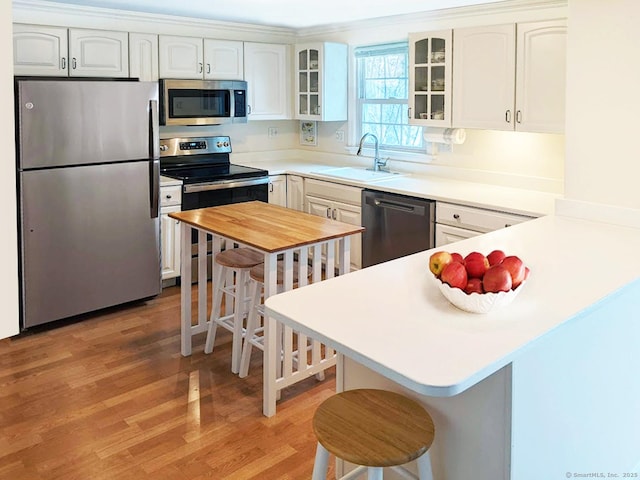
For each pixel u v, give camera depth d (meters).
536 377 1.67
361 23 5.05
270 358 2.77
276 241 2.83
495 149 4.33
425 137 4.40
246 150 5.70
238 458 2.49
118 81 3.93
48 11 4.21
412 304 1.73
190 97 4.82
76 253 3.87
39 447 2.54
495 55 3.77
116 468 2.41
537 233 2.53
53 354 3.47
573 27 2.64
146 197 4.14
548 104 3.54
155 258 4.28
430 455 1.77
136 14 4.55
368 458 1.52
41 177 3.64
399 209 4.22
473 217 3.75
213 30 5.07
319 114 5.26
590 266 2.06
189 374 3.24
